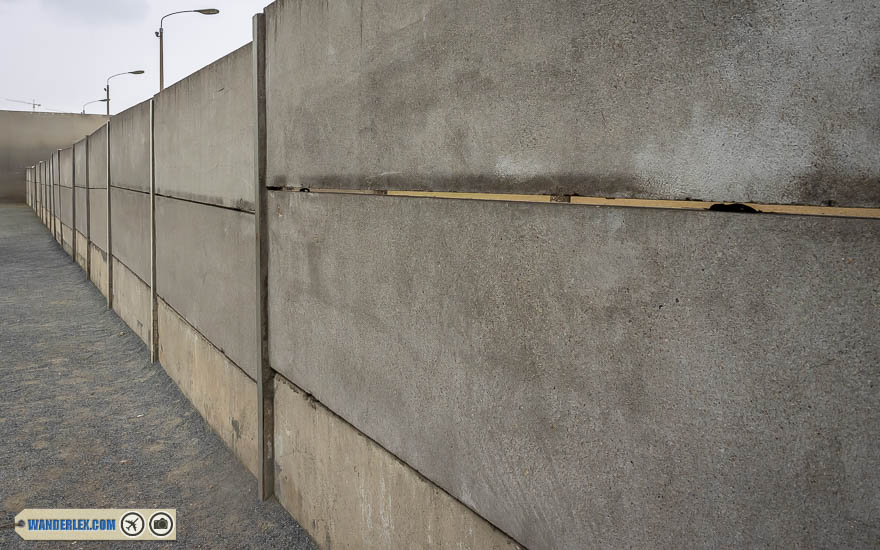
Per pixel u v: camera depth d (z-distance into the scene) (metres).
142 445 5.48
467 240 2.43
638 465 1.82
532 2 2.08
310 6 3.56
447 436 2.60
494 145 2.26
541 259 2.10
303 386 3.87
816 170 1.43
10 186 51.59
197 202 5.86
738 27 1.55
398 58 2.79
